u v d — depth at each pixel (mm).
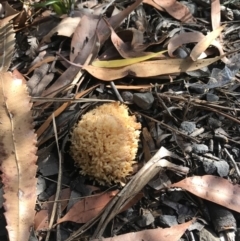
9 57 343
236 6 403
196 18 391
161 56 351
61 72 347
